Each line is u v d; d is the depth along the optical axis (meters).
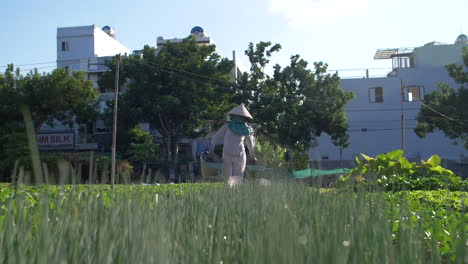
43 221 1.83
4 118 28.72
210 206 3.43
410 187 9.88
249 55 30.83
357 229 2.01
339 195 2.88
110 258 1.76
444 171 10.80
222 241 2.29
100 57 39.88
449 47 39.41
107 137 33.19
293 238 1.88
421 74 39.53
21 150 23.58
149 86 29.19
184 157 31.83
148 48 29.88
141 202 2.68
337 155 39.31
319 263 1.78
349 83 39.59
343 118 31.30
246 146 9.70
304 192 3.37
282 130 29.45
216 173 9.03
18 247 1.81
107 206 2.88
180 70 29.36
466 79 29.25
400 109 39.16
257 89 30.55
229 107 30.31
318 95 30.59
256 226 2.40
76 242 1.92
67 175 1.84
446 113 29.50
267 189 3.65
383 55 42.16
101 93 37.59
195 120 29.48
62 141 32.69
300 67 30.36
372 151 39.19
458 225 2.81
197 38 47.78
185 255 2.10
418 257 1.84
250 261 1.79
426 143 39.06
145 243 1.85
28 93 28.86
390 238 1.97
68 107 30.50
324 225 2.23
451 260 2.33
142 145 28.52
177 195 3.95
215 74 29.66
